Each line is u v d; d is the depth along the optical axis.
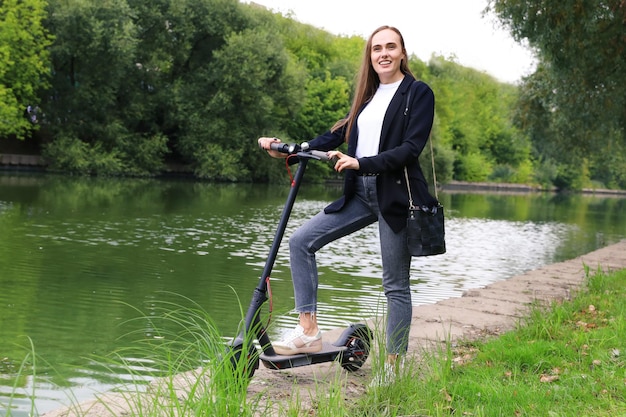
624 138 19.95
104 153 34.69
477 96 75.88
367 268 10.91
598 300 6.35
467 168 67.31
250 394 3.40
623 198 72.81
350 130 3.71
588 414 3.19
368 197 3.58
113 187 27.48
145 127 39.69
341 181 47.31
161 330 6.11
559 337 4.77
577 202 50.88
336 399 2.93
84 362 4.98
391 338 3.66
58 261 9.83
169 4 38.03
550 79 18.09
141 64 38.31
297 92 38.94
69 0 33.69
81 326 6.17
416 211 3.50
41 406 3.97
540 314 5.37
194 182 35.69
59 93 35.41
